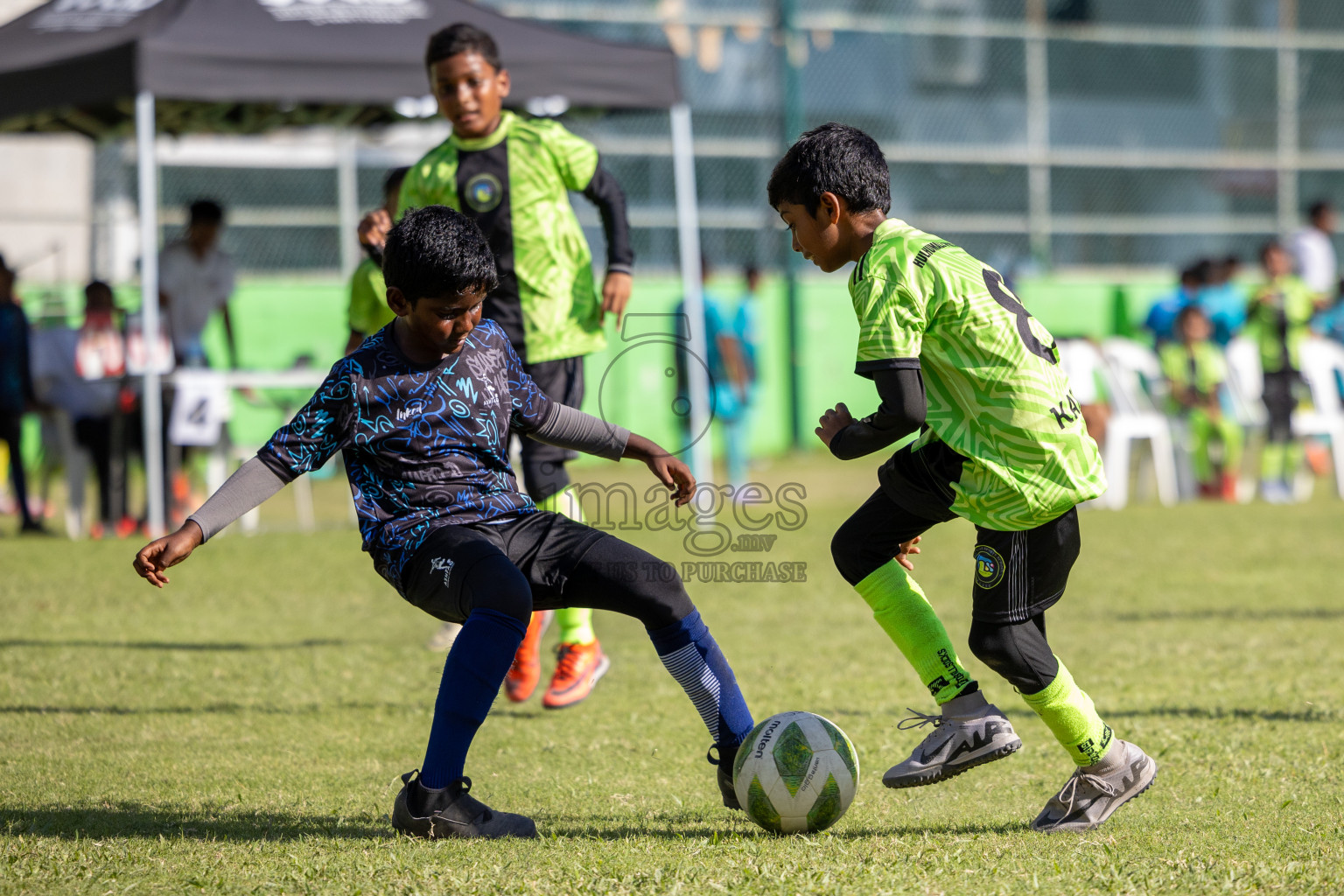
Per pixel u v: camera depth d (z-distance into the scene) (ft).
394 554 34.65
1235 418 137.49
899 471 35.78
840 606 78.38
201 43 95.40
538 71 99.25
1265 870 31.04
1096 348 134.31
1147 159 191.62
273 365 159.43
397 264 33.83
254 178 160.56
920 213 184.24
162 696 54.44
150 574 32.58
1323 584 83.20
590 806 38.73
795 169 35.29
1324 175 199.11
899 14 185.26
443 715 33.88
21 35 101.65
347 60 97.55
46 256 157.69
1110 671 58.54
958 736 35.50
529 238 54.29
